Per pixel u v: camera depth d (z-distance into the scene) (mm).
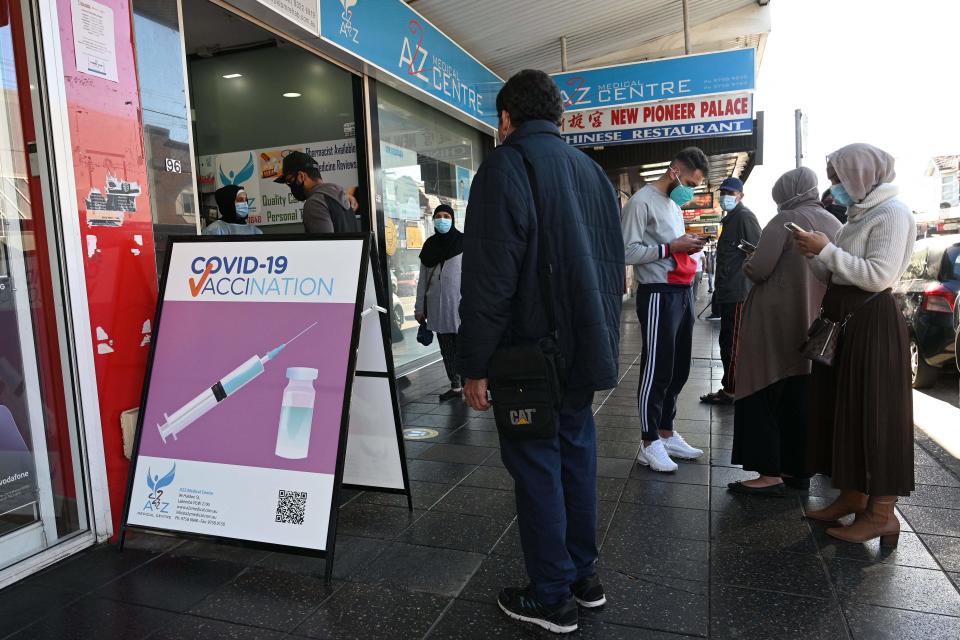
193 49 6102
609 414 4977
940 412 5059
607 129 7391
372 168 5613
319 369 2604
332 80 5793
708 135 7141
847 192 2641
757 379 3105
